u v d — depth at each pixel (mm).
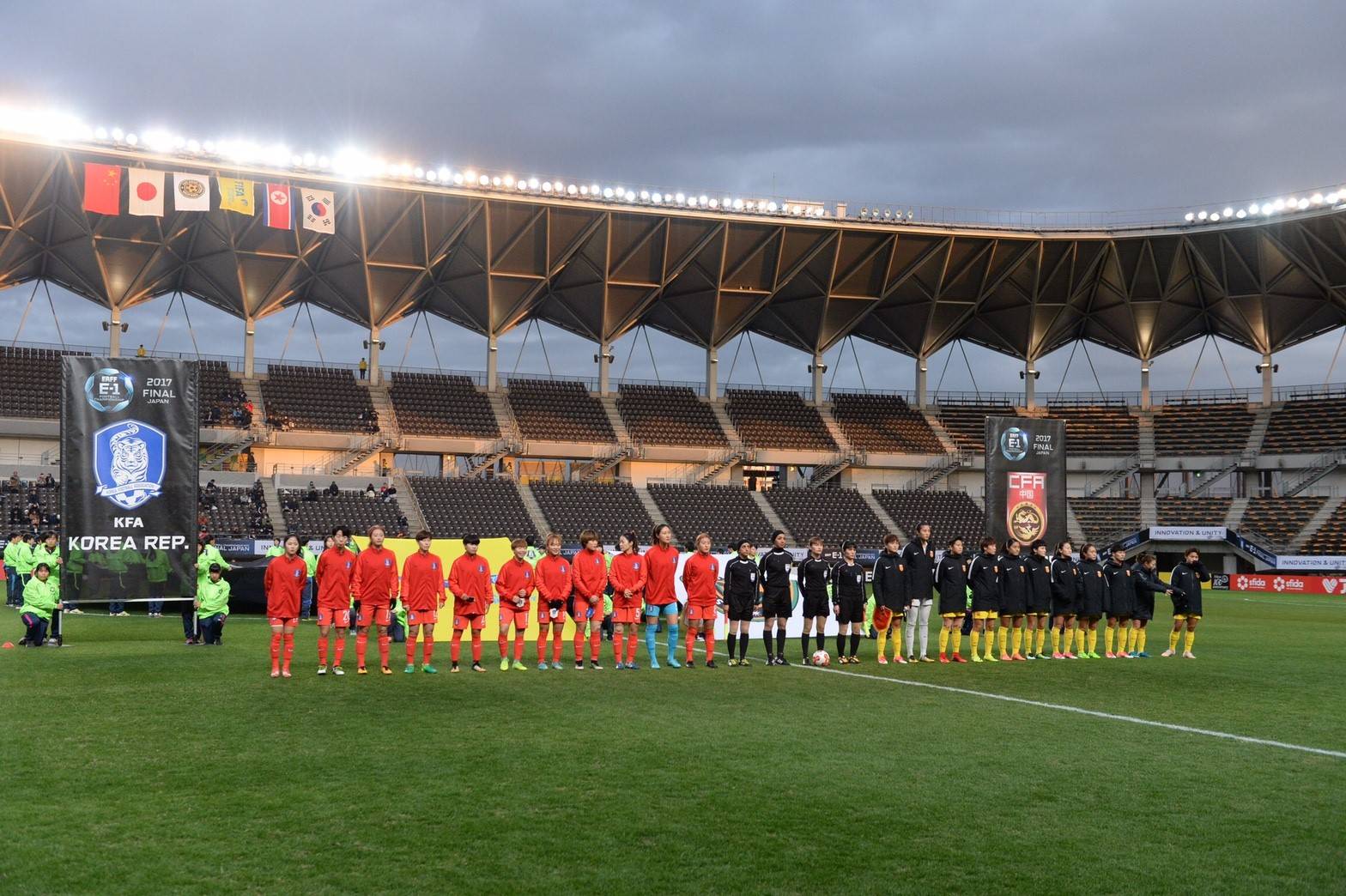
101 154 43281
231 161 45438
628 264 55500
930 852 7852
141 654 19062
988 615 20203
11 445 49969
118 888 6867
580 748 11062
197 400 21047
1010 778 10125
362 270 53281
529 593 17812
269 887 6934
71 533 20203
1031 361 64250
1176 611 21656
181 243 50125
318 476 53875
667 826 8336
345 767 10078
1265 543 57094
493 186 49969
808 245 56031
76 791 9125
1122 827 8570
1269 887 7250
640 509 56938
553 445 59031
